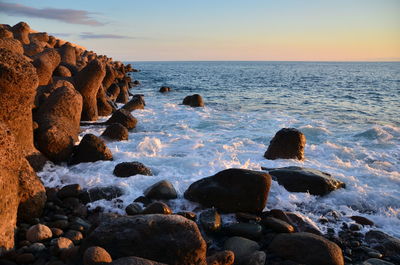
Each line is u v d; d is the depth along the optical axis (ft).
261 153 30.91
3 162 13.92
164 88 99.04
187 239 13.35
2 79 19.38
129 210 18.42
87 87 44.39
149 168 24.62
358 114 58.90
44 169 23.99
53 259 13.89
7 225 14.16
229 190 19.06
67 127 28.48
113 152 28.81
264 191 18.90
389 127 44.01
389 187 23.73
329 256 14.83
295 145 28.78
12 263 13.51
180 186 21.68
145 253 13.08
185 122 48.75
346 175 25.62
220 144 34.45
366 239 17.21
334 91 104.99
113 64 159.22
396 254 16.11
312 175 22.06
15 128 21.39
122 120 42.39
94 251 12.18
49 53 50.06
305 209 20.06
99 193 20.39
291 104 72.13
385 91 106.11
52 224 16.90
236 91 102.01
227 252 14.39
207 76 200.23
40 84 41.70
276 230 17.31
